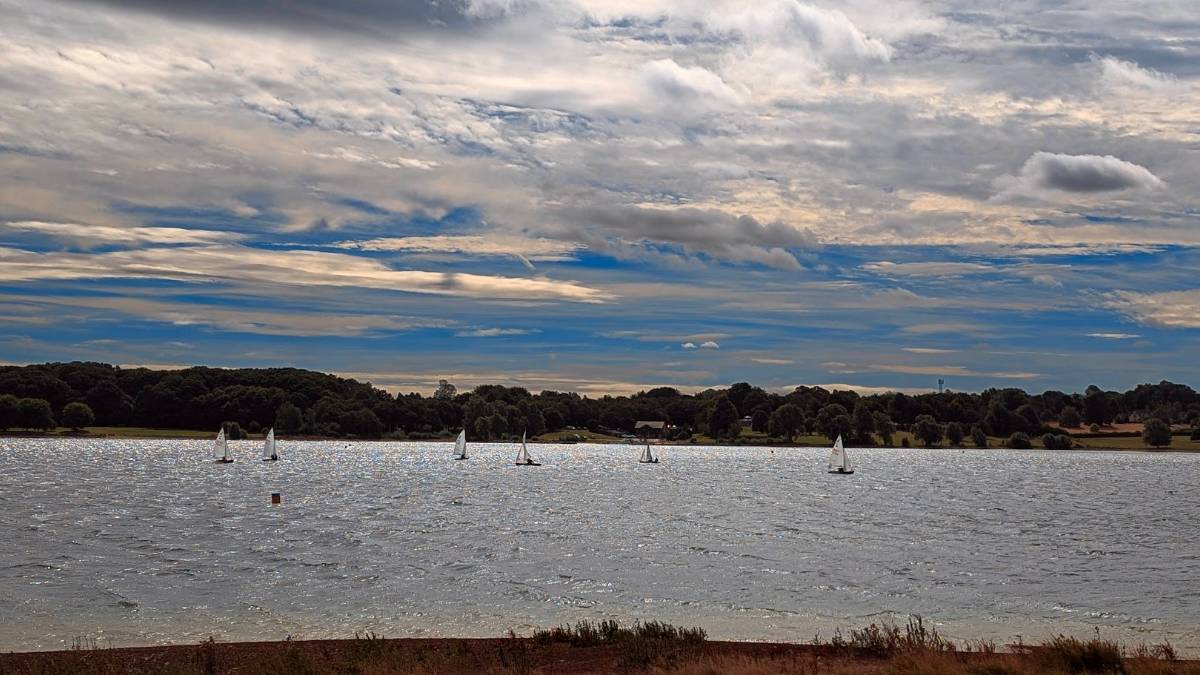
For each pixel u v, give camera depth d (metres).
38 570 41.50
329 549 50.31
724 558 48.28
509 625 31.53
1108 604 36.69
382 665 22.00
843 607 35.41
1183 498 107.69
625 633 26.75
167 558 45.97
